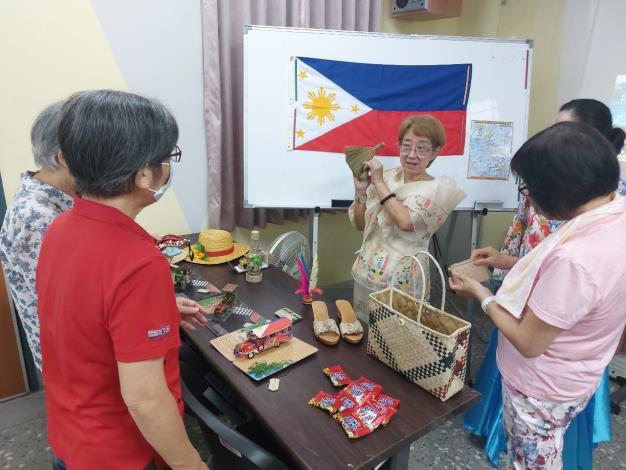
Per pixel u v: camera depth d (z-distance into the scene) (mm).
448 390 1042
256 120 2176
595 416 1674
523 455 1175
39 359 1201
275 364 1167
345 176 2303
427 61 2238
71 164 678
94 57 1971
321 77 2176
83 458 774
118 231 712
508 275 1055
